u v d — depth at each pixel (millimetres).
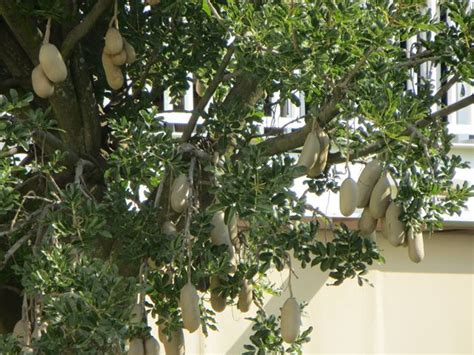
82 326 9797
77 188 10719
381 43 10398
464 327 20922
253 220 10383
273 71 10969
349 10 10398
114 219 11328
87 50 13688
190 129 12414
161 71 13938
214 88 12539
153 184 12258
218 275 11016
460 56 10875
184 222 11641
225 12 13375
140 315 10531
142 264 11211
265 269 11578
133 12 13406
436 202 12156
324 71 10820
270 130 12508
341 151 11570
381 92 10555
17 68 13109
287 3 11289
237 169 10125
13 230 11383
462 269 20766
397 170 11164
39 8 12211
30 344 10414
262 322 12742
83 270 9992
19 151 13078
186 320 10516
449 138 11484
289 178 10148
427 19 10461
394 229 10586
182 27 13477
